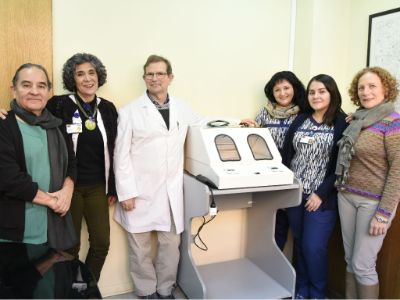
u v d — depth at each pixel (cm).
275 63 257
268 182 183
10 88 182
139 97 203
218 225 252
